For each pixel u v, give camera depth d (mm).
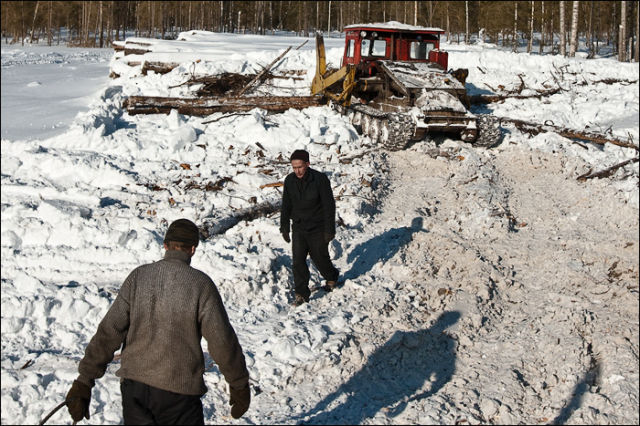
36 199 9914
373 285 7746
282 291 7461
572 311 7230
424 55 16672
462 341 6758
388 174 12352
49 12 72000
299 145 13578
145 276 3674
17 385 5289
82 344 6156
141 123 14930
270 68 19625
